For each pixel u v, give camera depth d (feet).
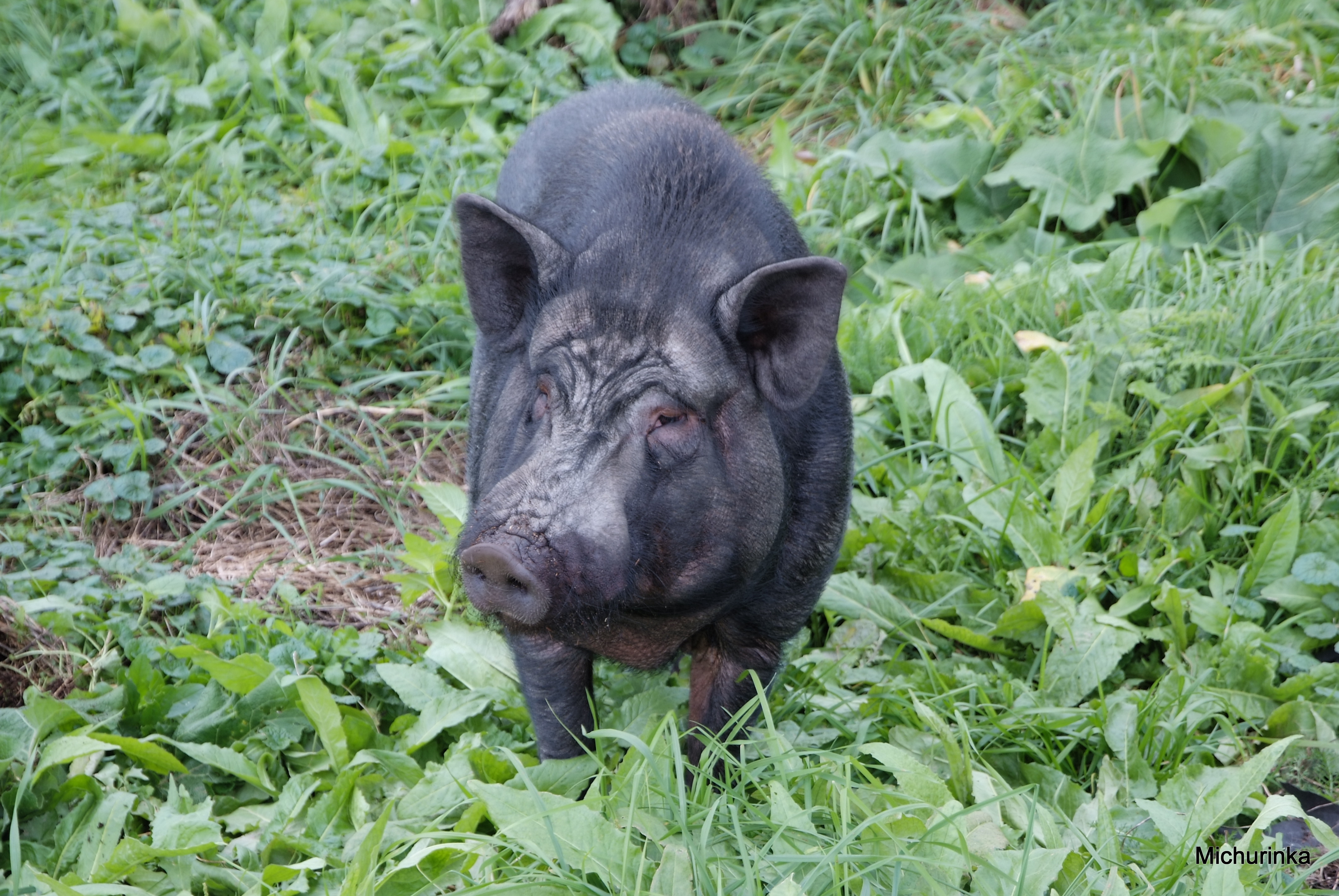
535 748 23.27
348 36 45.96
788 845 18.84
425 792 20.81
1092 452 28.02
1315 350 31.81
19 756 21.15
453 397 33.12
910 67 45.83
